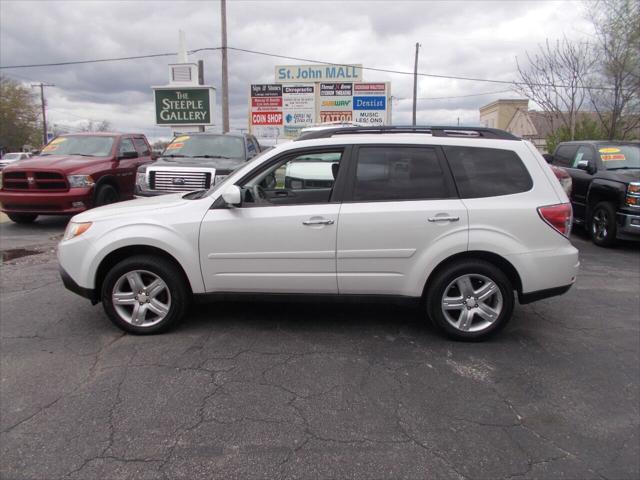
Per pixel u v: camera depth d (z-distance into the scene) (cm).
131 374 372
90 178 994
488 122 6494
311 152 436
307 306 525
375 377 370
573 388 360
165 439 293
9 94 6209
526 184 427
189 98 1898
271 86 2731
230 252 429
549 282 423
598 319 505
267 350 416
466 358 405
